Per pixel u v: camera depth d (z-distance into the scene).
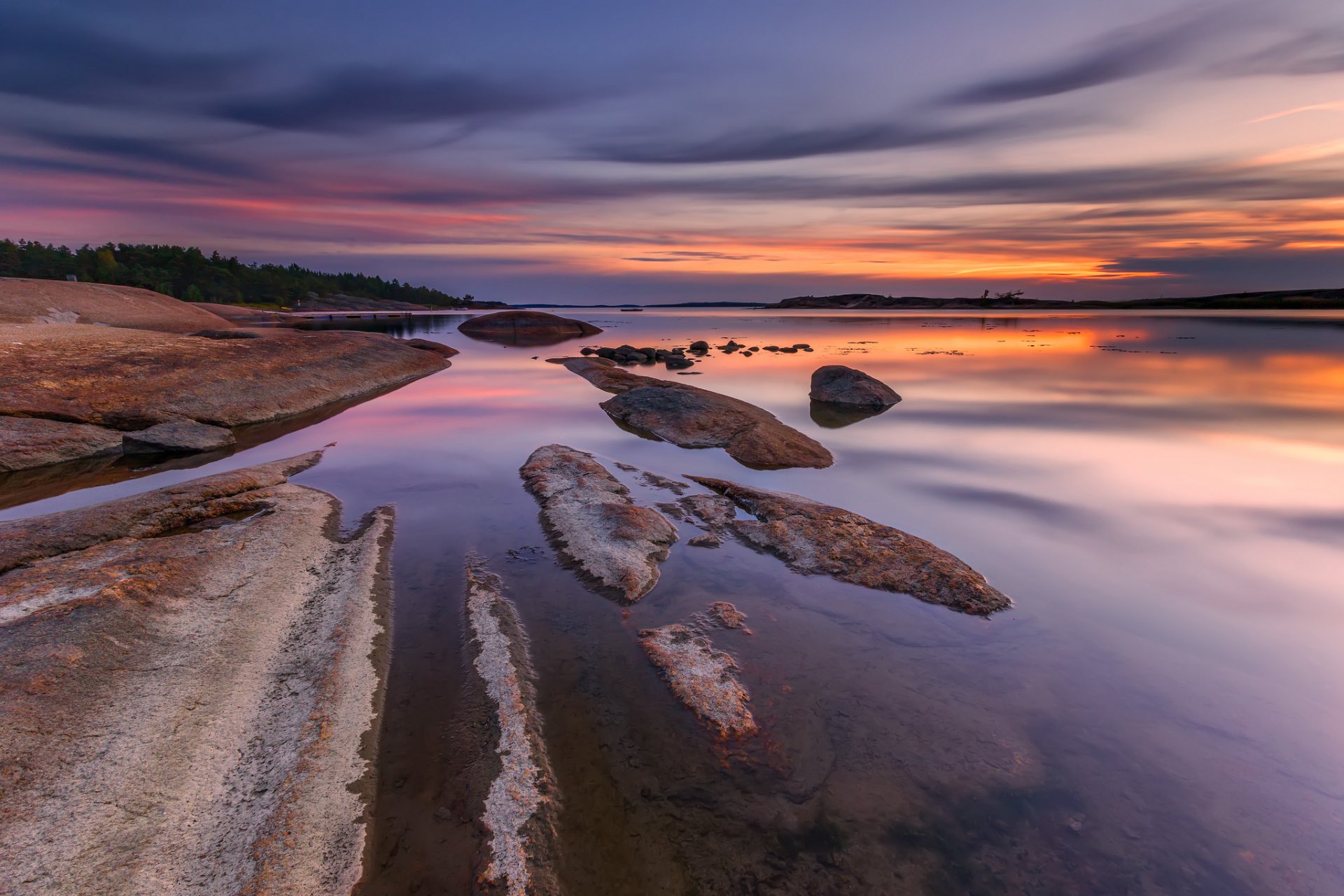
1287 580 8.89
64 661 5.77
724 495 12.29
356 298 146.25
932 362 36.22
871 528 10.25
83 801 4.57
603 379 28.16
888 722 5.95
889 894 4.27
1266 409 20.77
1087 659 7.01
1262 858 4.50
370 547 9.70
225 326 43.38
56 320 33.16
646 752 5.57
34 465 14.11
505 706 6.11
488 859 4.52
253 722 5.73
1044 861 4.49
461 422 19.61
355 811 4.91
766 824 4.81
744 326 89.31
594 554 9.48
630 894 4.29
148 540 9.08
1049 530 10.77
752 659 7.00
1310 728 5.85
